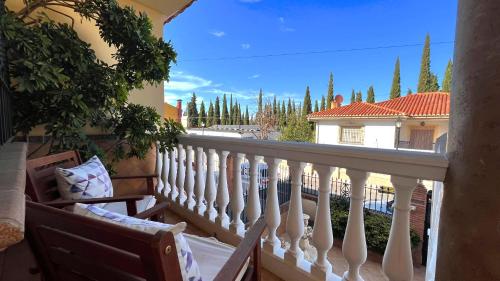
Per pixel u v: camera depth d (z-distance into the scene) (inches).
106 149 108.6
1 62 56.1
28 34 65.8
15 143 54.9
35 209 29.0
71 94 75.3
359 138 410.0
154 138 99.3
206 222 87.7
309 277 55.2
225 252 48.4
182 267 28.5
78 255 29.3
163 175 115.0
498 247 27.6
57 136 78.0
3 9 65.0
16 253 65.3
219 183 81.0
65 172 61.3
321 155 51.1
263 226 44.4
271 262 63.4
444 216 33.6
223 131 562.3
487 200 28.0
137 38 88.0
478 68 28.1
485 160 27.9
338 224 118.0
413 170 38.3
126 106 102.8
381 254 102.0
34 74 64.7
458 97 31.4
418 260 84.7
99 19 85.9
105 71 87.6
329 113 450.9
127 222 30.7
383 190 153.5
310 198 151.2
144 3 122.1
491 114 27.2
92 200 56.1
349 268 48.6
